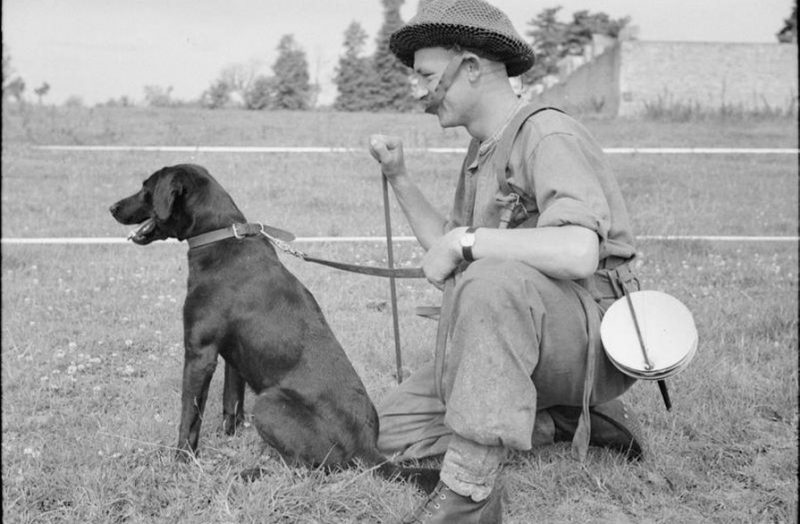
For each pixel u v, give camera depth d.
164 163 9.46
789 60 18.03
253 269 3.12
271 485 2.78
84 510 2.69
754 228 8.09
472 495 2.47
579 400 2.75
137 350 4.45
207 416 3.50
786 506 2.81
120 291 5.46
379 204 8.10
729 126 15.33
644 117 16.06
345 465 2.93
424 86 2.81
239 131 11.23
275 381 3.01
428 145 10.88
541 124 2.65
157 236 3.31
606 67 18.28
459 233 2.56
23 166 9.18
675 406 3.62
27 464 2.99
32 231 6.97
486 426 2.36
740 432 3.42
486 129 2.82
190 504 2.73
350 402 2.98
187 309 3.12
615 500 2.89
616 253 2.71
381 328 4.71
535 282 2.44
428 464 3.14
